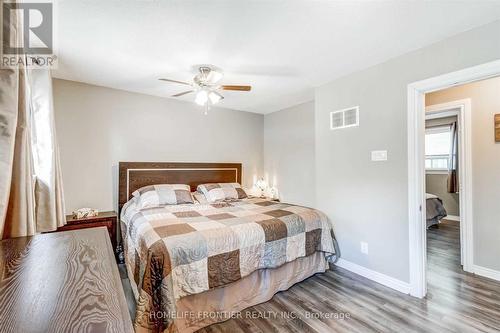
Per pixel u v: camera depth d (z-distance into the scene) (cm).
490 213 263
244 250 212
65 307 59
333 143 308
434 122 570
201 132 429
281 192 469
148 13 175
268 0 161
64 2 161
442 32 202
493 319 195
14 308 57
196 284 183
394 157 247
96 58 246
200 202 357
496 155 259
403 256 240
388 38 210
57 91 304
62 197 243
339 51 234
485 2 164
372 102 266
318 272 280
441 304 217
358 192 279
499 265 257
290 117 450
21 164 128
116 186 347
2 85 110
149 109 374
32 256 93
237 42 217
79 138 319
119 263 304
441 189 563
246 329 188
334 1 163
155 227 216
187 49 229
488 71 188
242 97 387
